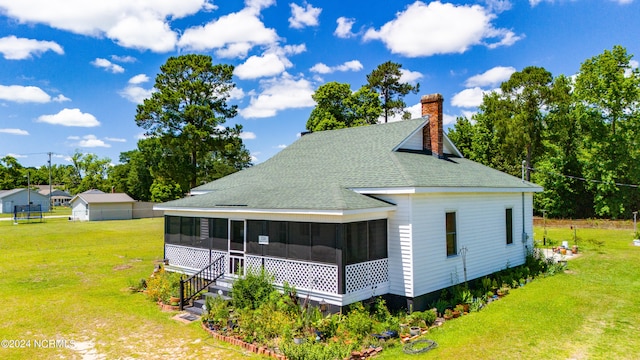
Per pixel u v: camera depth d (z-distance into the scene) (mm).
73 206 60219
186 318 13578
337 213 11984
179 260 18188
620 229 39312
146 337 11828
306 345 9969
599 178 42594
